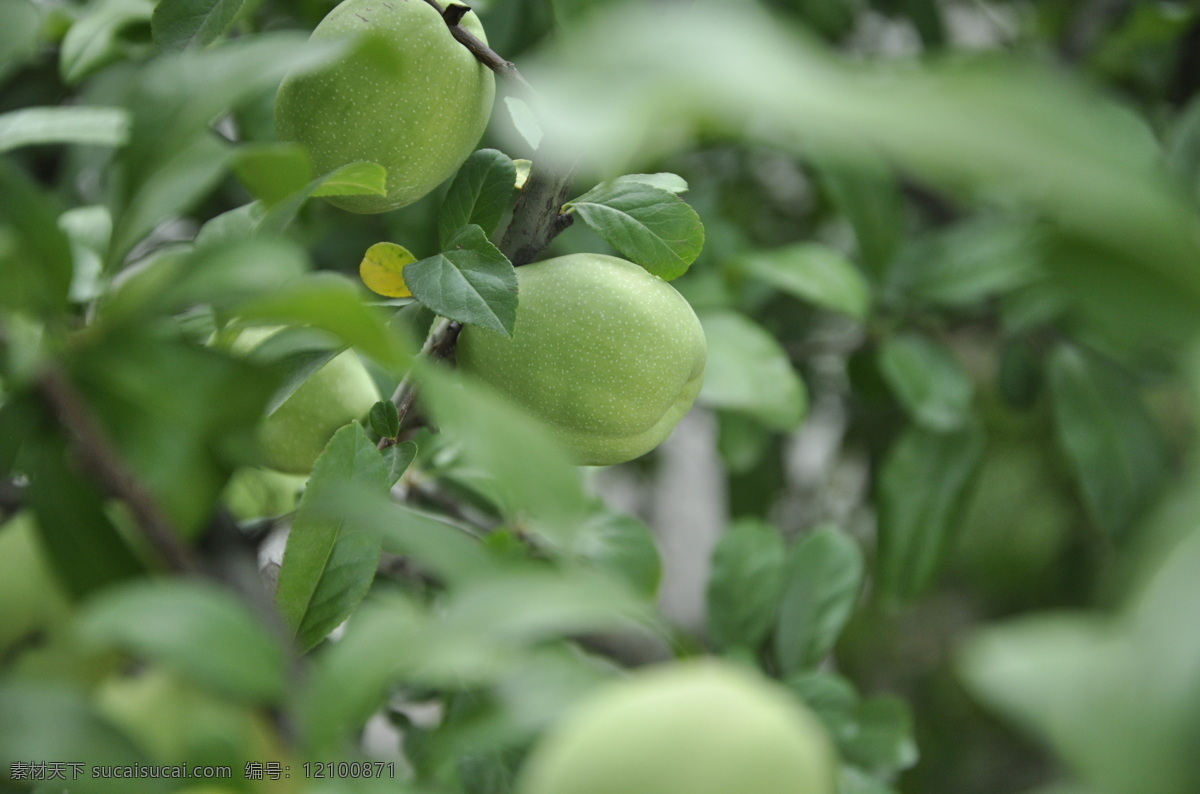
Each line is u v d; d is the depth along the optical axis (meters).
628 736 0.42
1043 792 0.35
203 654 0.51
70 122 0.69
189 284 0.54
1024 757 1.73
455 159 0.68
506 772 0.64
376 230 0.93
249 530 0.66
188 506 0.55
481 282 0.63
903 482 0.95
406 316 0.67
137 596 0.52
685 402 0.70
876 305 0.96
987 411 1.54
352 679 0.51
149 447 0.54
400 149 0.66
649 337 0.66
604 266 0.67
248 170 0.59
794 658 0.79
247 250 0.54
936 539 0.95
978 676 0.33
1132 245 0.28
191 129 0.55
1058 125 0.24
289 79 0.66
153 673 0.56
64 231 0.54
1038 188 0.26
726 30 0.25
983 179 0.24
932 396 0.93
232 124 0.81
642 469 1.35
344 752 0.54
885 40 1.43
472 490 0.83
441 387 0.50
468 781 0.64
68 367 0.54
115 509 0.58
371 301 0.68
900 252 0.95
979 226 0.95
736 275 0.92
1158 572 0.30
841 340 1.12
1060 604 1.50
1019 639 0.33
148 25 0.83
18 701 0.52
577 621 0.48
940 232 0.96
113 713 0.55
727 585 0.80
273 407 0.63
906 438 0.96
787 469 1.32
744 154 1.29
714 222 1.00
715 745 0.42
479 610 0.47
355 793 0.53
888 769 0.76
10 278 0.54
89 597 0.56
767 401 0.86
